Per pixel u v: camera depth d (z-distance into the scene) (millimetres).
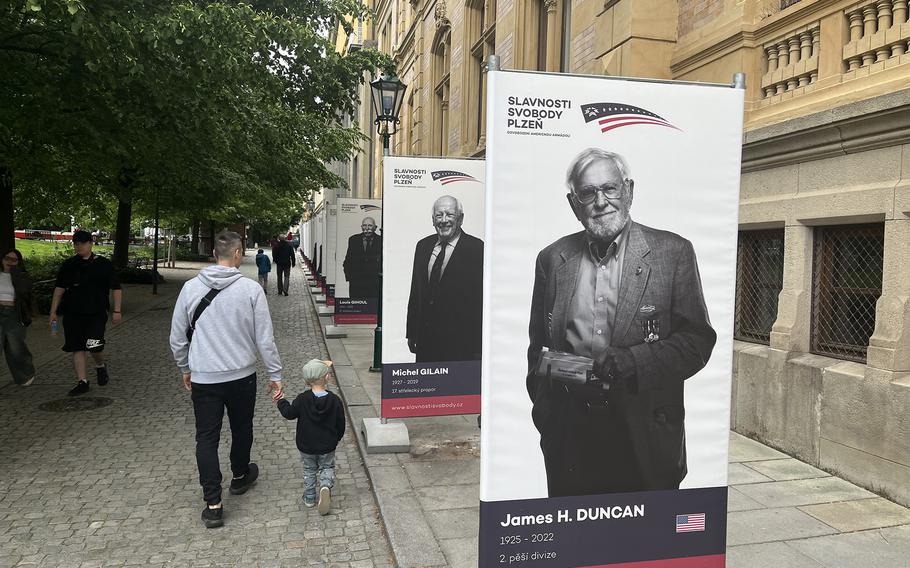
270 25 8031
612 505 2873
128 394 7531
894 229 4582
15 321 7168
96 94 8227
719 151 2887
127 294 19281
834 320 5418
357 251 13484
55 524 4262
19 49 7777
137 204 25359
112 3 6512
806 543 3906
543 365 2775
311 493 4605
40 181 14688
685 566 2959
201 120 8953
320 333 13320
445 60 18469
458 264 6082
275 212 41812
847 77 5270
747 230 6363
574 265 2771
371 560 3895
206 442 4309
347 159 18828
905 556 3752
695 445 2936
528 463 2789
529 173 2715
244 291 4402
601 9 8281
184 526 4281
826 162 5234
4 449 5633
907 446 4387
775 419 5629
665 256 2857
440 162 6047
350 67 12227
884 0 5004
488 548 2771
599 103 2766
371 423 5992
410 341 6016
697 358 2910
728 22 6480
